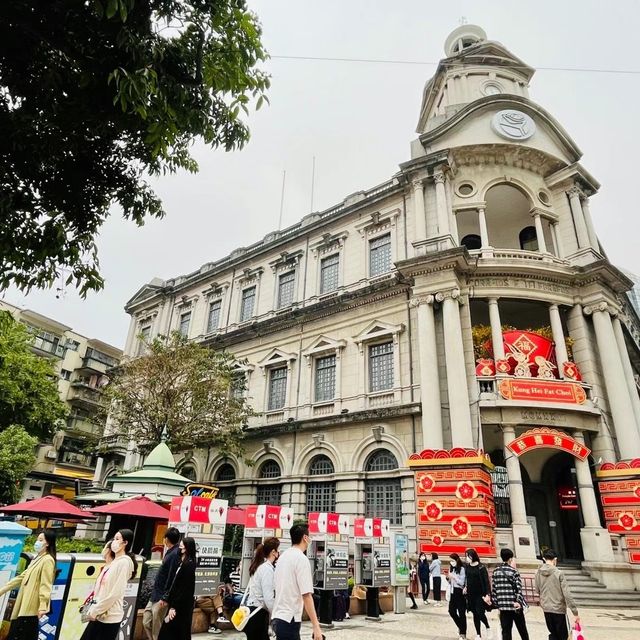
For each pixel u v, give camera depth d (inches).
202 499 400.8
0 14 203.9
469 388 777.6
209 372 957.2
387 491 796.0
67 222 268.2
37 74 223.9
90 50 220.4
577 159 1027.3
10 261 253.3
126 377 978.1
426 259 833.5
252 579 236.7
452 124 964.0
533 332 835.4
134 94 209.9
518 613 336.2
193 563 244.2
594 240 949.8
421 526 687.7
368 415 836.0
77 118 241.1
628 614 553.3
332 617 452.8
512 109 987.9
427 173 939.3
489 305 841.5
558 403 756.6
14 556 265.4
